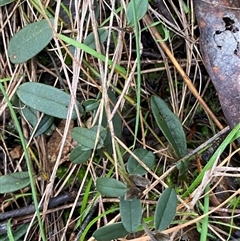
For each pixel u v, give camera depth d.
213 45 0.28
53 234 0.30
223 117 0.31
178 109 0.31
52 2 0.30
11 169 0.31
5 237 0.30
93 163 0.30
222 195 0.30
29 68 0.30
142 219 0.26
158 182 0.28
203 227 0.27
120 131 0.29
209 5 0.28
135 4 0.27
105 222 0.30
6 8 0.30
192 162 0.30
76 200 0.29
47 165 0.31
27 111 0.30
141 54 0.31
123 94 0.28
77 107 0.28
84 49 0.27
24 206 0.31
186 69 0.30
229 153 0.30
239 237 0.30
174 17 0.30
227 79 0.28
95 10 0.28
